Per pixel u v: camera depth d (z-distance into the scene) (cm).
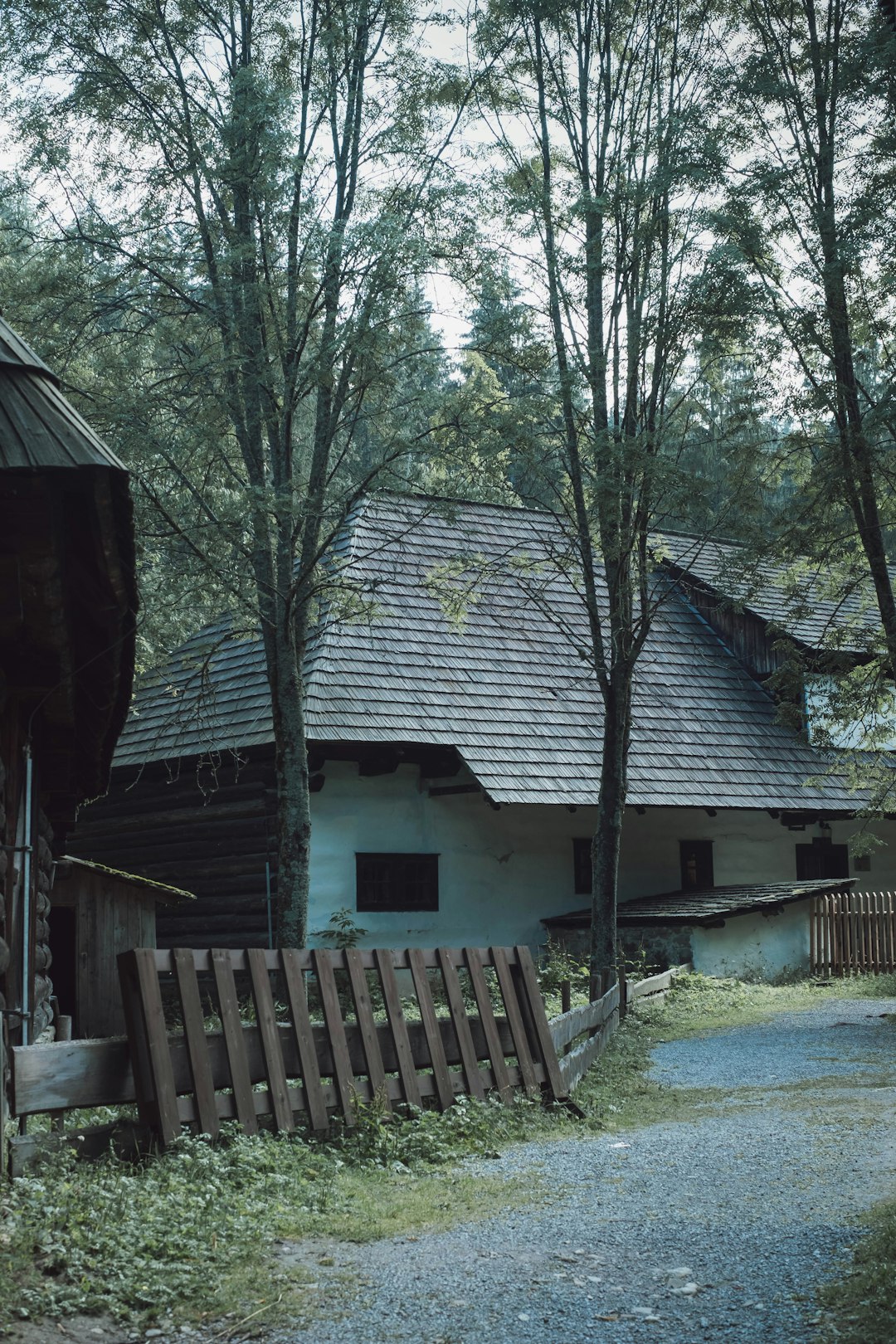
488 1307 480
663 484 1495
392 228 1300
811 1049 1269
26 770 795
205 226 1395
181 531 1357
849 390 1588
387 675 2014
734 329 1511
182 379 1424
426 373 1460
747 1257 531
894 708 1769
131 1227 538
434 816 2033
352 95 1442
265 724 1888
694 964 1981
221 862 1973
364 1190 672
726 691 2512
